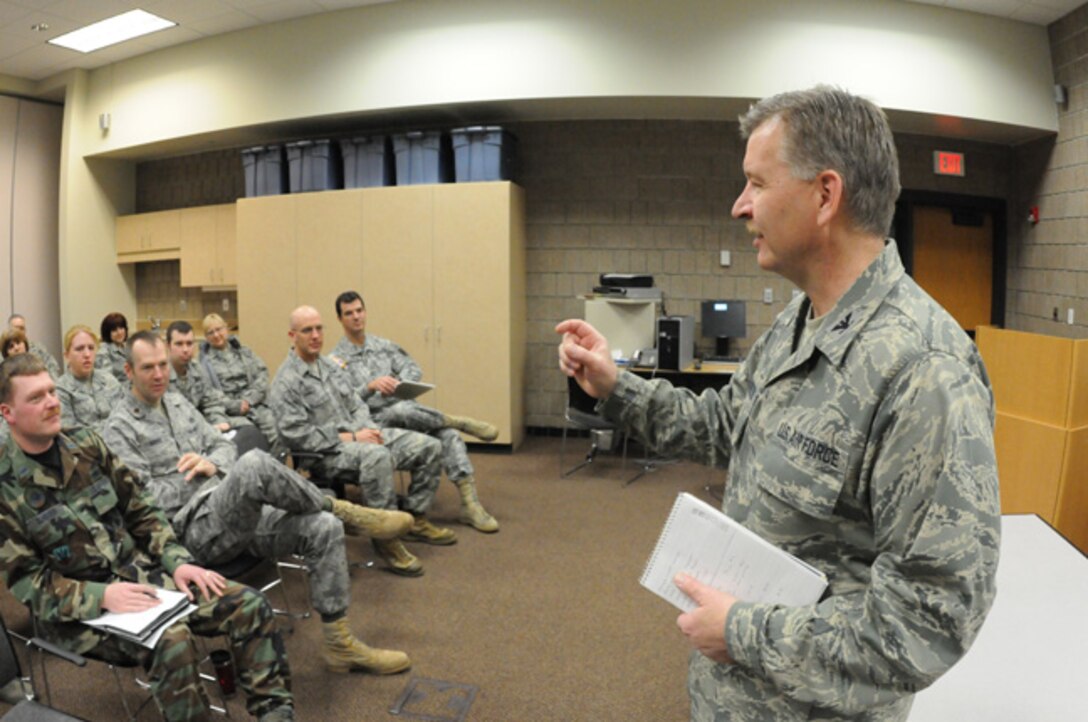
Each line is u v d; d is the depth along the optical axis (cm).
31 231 696
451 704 219
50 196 707
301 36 522
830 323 82
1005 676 136
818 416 80
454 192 513
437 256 520
